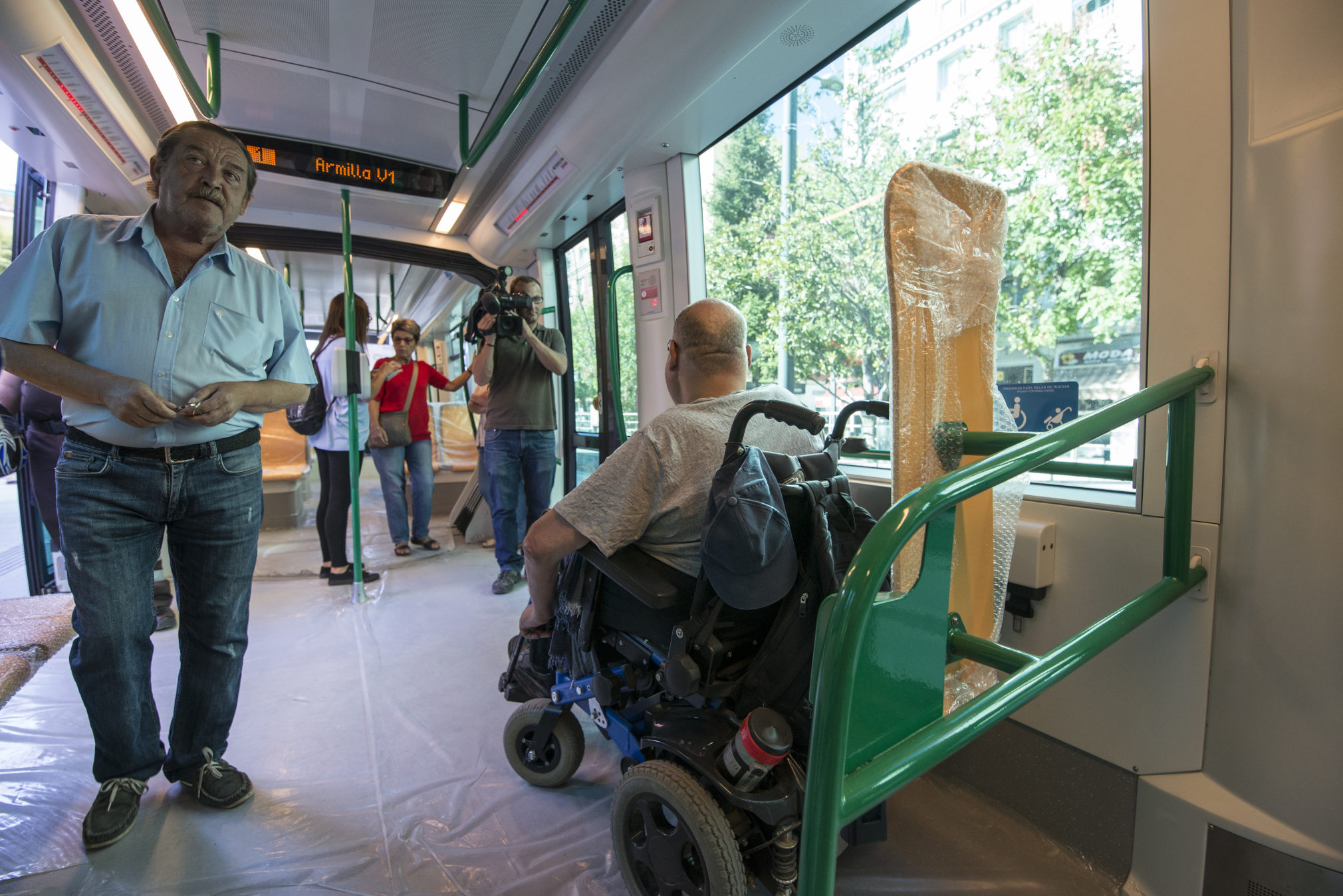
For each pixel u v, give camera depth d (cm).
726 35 207
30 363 130
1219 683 119
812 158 246
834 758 69
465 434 581
